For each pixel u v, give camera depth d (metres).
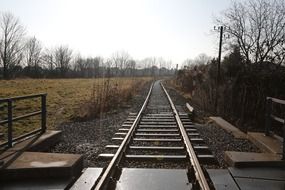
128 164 7.43
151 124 13.71
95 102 18.77
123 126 13.11
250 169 6.82
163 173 6.52
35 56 93.12
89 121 15.11
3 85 40.28
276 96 15.61
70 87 42.16
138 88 43.12
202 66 34.66
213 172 6.64
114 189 5.64
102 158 7.93
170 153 8.55
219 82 22.17
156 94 35.22
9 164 6.23
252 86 17.05
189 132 11.89
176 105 22.94
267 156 7.39
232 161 7.07
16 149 7.41
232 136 11.40
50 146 9.14
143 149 8.90
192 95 30.09
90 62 108.19
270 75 16.80
